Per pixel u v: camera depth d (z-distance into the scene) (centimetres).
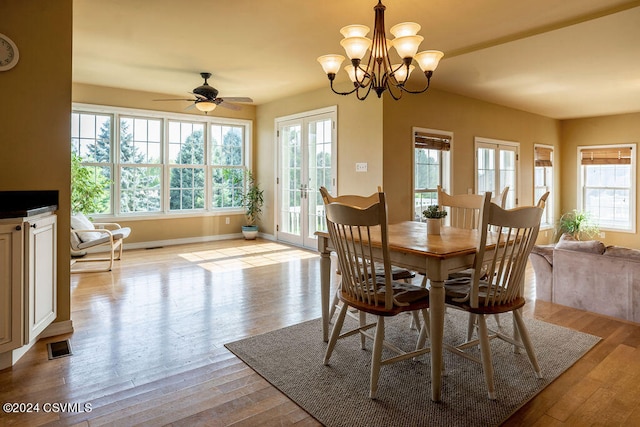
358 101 531
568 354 260
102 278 450
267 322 315
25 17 270
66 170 286
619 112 712
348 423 186
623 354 262
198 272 480
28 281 235
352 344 274
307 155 632
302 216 649
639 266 319
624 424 186
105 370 236
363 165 525
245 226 742
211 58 454
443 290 206
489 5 308
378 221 201
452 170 579
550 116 755
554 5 307
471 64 438
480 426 184
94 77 542
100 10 327
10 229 225
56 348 264
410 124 528
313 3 310
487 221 202
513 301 222
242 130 755
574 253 356
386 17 330
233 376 230
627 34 353
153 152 659
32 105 273
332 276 461
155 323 312
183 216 685
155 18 342
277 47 412
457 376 231
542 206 220
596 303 344
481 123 622
